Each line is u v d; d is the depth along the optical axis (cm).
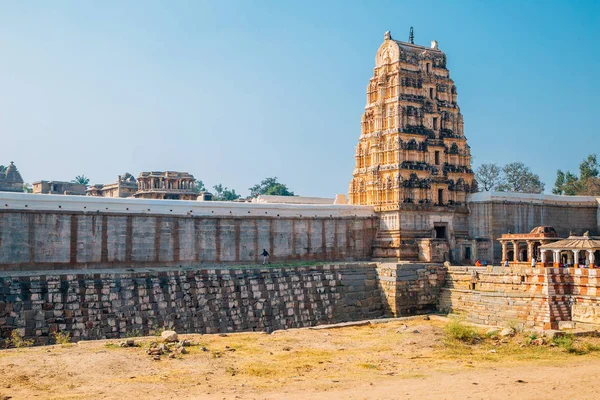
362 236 7250
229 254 6138
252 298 5509
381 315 6194
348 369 3234
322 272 5997
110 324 4700
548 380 3002
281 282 5719
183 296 5128
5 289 4369
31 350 3372
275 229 6506
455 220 7512
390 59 7600
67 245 5216
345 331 4456
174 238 5794
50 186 12812
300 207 6719
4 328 4284
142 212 5628
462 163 7794
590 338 4184
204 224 6000
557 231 7956
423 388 2822
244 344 3778
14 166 14250
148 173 12475
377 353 3659
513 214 7569
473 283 5975
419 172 7325
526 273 5472
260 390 2761
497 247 7400
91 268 5312
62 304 4544
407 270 6138
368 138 7669
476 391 2773
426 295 6172
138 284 4922
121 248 5491
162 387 2742
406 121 7369
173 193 12219
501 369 3281
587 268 5262
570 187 12975
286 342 3906
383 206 7294
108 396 2578
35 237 5069
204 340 3841
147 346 3509
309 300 5838
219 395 2650
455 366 3353
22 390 2620
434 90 7675
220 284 5362
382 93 7538
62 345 3569
